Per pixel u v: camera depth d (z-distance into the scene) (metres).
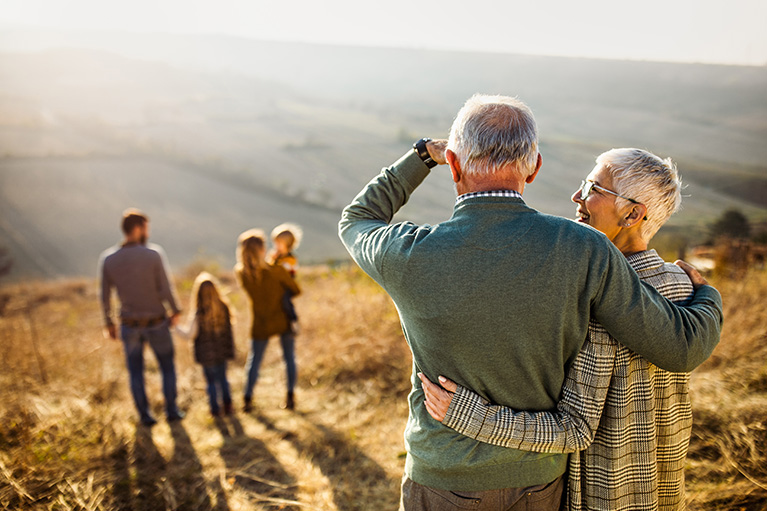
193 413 3.92
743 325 3.76
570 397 1.18
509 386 1.14
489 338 1.09
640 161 1.34
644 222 1.37
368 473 2.81
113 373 4.71
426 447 1.22
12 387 3.83
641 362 1.25
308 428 3.44
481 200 1.14
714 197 64.94
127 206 69.06
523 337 1.09
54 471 2.72
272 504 2.57
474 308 1.08
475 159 1.16
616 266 1.10
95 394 4.05
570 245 1.09
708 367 3.43
